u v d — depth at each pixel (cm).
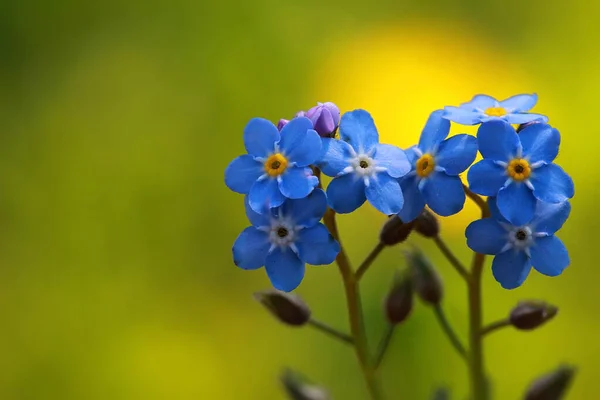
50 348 27
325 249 20
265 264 21
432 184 21
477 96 22
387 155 21
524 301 22
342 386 26
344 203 21
